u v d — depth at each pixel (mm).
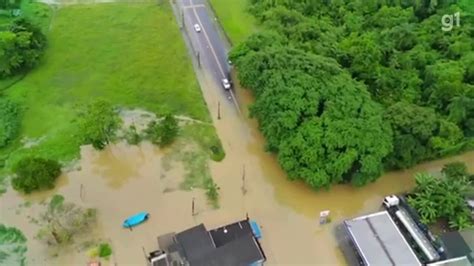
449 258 63781
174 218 70750
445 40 92938
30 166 73812
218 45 101000
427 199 68875
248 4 109438
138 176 76625
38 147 80438
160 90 90750
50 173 74750
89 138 76562
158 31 104062
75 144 81062
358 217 69688
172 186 75188
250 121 85438
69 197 73562
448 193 68875
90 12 108750
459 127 79312
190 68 95500
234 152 80562
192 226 69688
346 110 73562
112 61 96562
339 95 75438
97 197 73625
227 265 61688
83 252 66562
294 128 73188
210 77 93750
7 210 71812
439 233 67375
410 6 103500
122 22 106250
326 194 74375
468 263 63406
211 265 61625
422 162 78500
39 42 96188
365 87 80312
